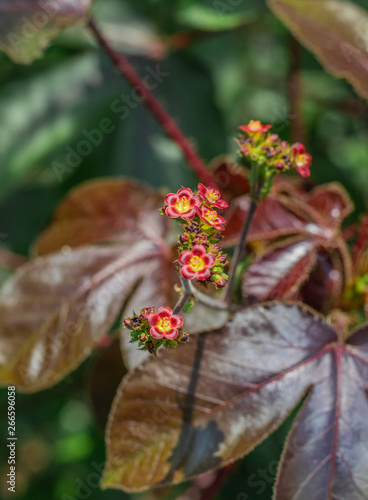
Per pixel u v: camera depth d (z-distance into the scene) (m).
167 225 0.45
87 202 0.45
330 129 0.71
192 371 0.38
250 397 0.38
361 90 0.43
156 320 0.32
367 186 0.70
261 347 0.38
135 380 0.38
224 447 0.37
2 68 0.57
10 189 0.53
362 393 0.38
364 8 0.51
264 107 0.74
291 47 0.56
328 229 0.44
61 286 0.43
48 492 0.83
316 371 0.38
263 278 0.42
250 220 0.37
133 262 0.44
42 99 0.56
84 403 0.77
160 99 0.58
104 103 0.57
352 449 0.37
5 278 0.67
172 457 0.37
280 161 0.36
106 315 0.43
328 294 0.44
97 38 0.46
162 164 0.57
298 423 0.38
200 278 0.31
